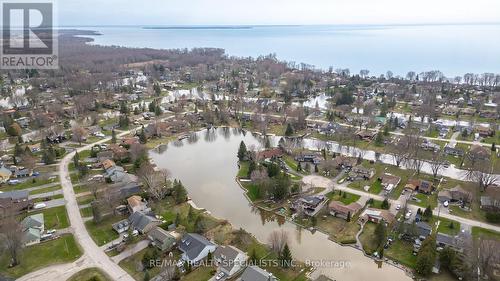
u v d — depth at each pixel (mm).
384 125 195125
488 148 162875
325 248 96688
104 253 92125
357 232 102312
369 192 124562
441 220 106438
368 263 90312
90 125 198750
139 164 139125
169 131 194500
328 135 187750
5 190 124688
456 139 176500
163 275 81875
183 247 92500
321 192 124750
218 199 124750
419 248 89812
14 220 95188
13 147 163750
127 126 199750
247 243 97000
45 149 156500
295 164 148750
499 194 111188
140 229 100312
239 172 144500
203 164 156625
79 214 110250
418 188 125188
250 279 79188
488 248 83375
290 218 111062
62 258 89938
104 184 128625
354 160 147875
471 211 111000
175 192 119688
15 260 86750
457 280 82562
